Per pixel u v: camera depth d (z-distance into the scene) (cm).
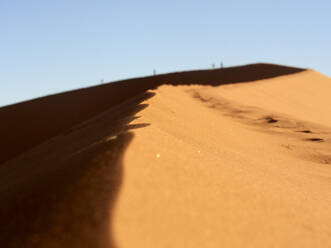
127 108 1409
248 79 4119
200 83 3659
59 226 289
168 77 3803
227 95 2419
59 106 3023
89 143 807
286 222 398
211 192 399
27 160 1137
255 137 1458
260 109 1944
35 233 289
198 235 307
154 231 294
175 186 378
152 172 391
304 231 392
